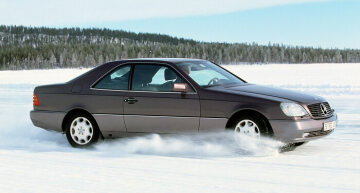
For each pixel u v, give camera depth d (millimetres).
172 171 5027
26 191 4336
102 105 6664
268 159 5594
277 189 4195
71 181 4672
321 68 65625
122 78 6680
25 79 45375
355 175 4703
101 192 4223
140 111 6410
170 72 6398
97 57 159250
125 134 6625
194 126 6117
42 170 5230
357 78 34219
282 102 5746
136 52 166500
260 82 30516
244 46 167375
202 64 6965
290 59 163625
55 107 7035
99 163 5566
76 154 6246
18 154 6305
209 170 5043
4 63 146875
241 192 4113
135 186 4406
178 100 6184
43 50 158750
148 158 5809
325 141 6895
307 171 4918
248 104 5809
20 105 14586
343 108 11750
